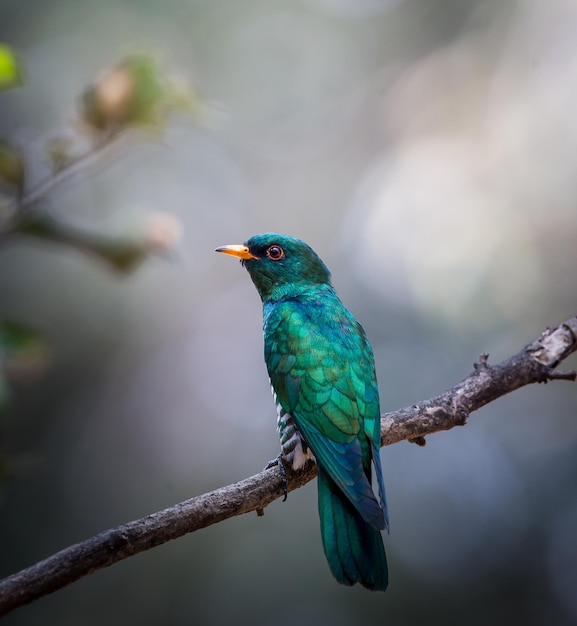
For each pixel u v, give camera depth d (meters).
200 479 16.22
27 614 13.50
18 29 15.83
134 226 6.70
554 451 14.34
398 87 17.30
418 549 14.09
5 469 6.27
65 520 15.15
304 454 7.11
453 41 17.02
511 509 14.20
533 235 14.59
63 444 15.59
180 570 13.90
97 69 15.85
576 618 13.37
